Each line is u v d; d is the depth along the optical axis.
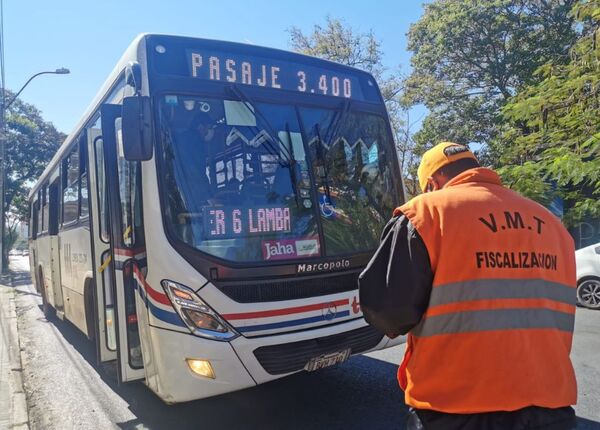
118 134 4.63
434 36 20.64
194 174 4.03
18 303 13.26
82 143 6.41
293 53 4.73
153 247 3.85
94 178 5.23
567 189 9.92
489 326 1.85
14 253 77.19
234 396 5.13
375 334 4.39
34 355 7.34
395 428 4.26
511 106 9.55
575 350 6.49
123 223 4.43
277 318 3.91
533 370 1.85
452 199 1.99
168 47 4.18
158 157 3.93
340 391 5.16
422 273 1.90
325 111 4.79
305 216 4.36
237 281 3.87
